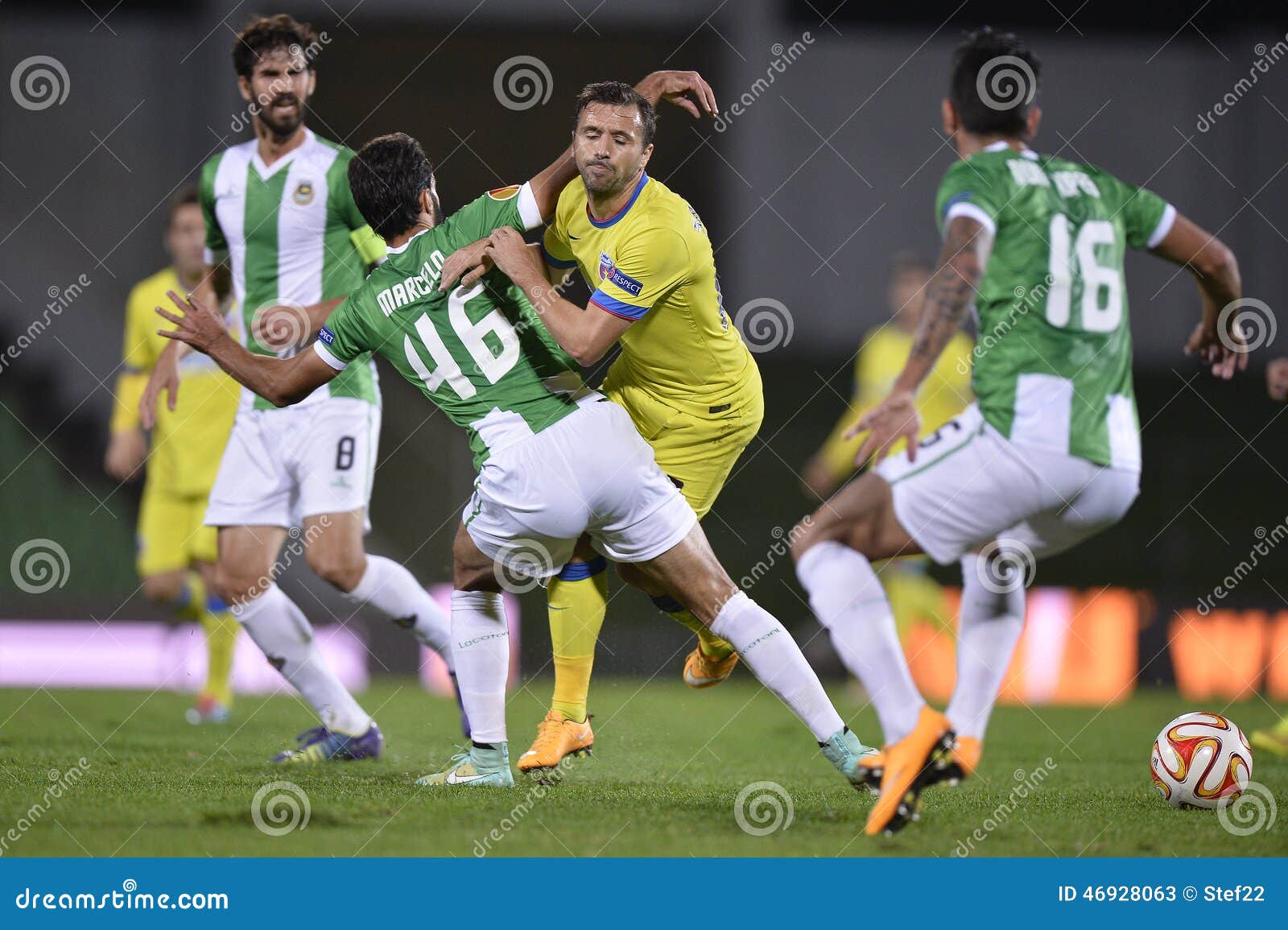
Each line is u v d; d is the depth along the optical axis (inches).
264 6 1667.1
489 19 1669.5
